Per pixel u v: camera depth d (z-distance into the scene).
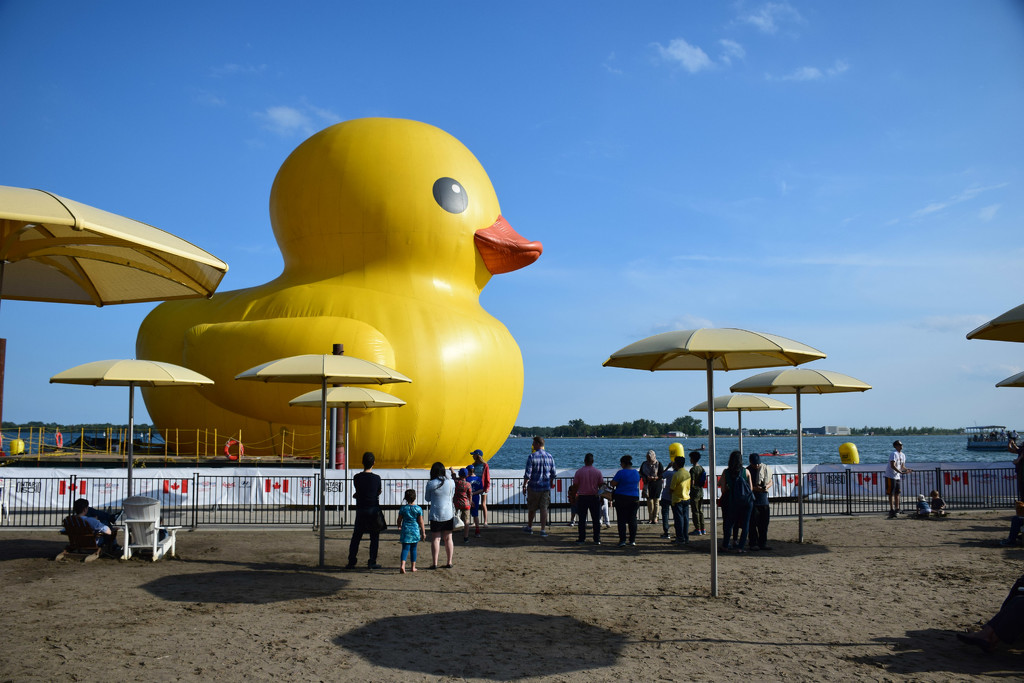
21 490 18.08
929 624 7.85
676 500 13.91
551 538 14.56
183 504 18.62
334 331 21.84
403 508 10.91
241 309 23.83
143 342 25.00
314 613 8.22
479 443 24.62
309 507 19.16
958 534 14.88
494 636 7.33
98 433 25.77
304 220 25.08
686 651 6.84
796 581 10.14
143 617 7.96
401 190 24.69
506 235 26.47
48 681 5.87
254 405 21.95
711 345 8.52
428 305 24.19
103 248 7.38
